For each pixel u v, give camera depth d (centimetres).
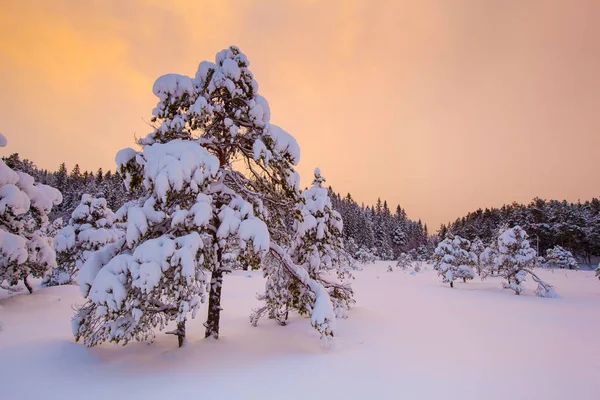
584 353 849
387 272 4847
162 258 612
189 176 677
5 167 1284
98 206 1983
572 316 1476
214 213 819
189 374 624
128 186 801
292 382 596
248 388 562
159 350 768
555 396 559
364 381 609
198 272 678
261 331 1042
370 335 1002
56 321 1048
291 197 930
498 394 562
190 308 643
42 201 1459
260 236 733
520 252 2417
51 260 1503
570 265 5647
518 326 1216
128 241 659
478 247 4159
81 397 505
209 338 861
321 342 909
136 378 595
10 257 1206
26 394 504
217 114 885
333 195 7556
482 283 3347
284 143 857
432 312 1489
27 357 633
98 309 588
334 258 1349
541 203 7512
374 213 10175
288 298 1031
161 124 808
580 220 6644
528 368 713
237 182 923
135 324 626
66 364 627
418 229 10500
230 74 858
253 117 877
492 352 840
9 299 1411
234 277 3006
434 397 542
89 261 690
